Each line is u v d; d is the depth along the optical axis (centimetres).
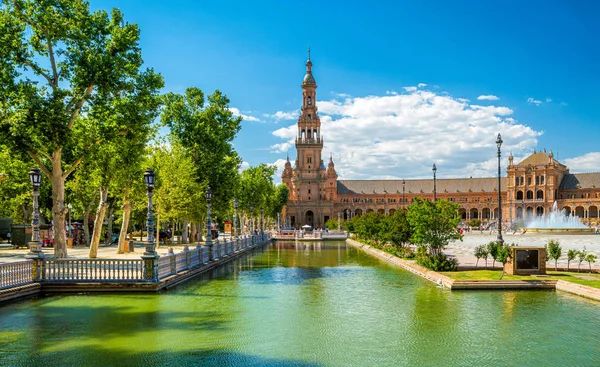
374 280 2967
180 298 2298
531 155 18325
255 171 9831
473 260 3866
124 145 3531
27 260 2367
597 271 2928
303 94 18712
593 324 1788
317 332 1692
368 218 6600
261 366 1327
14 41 2922
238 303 2186
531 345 1534
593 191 17450
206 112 5503
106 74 3089
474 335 1652
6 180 4962
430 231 3275
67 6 3117
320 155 18675
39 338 1574
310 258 4750
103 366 1309
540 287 2556
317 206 18388
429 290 2552
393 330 1716
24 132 2819
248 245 6247
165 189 5047
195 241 6619
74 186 5062
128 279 2462
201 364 1338
